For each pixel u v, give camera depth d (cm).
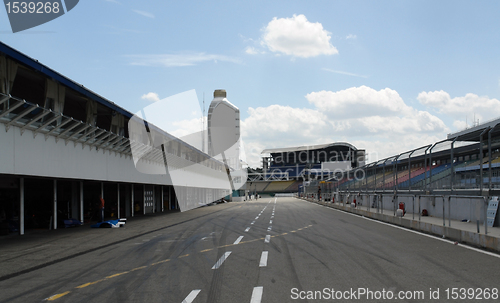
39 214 2156
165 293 661
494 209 1427
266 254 1042
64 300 642
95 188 2875
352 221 2175
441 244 1185
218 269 856
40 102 1998
